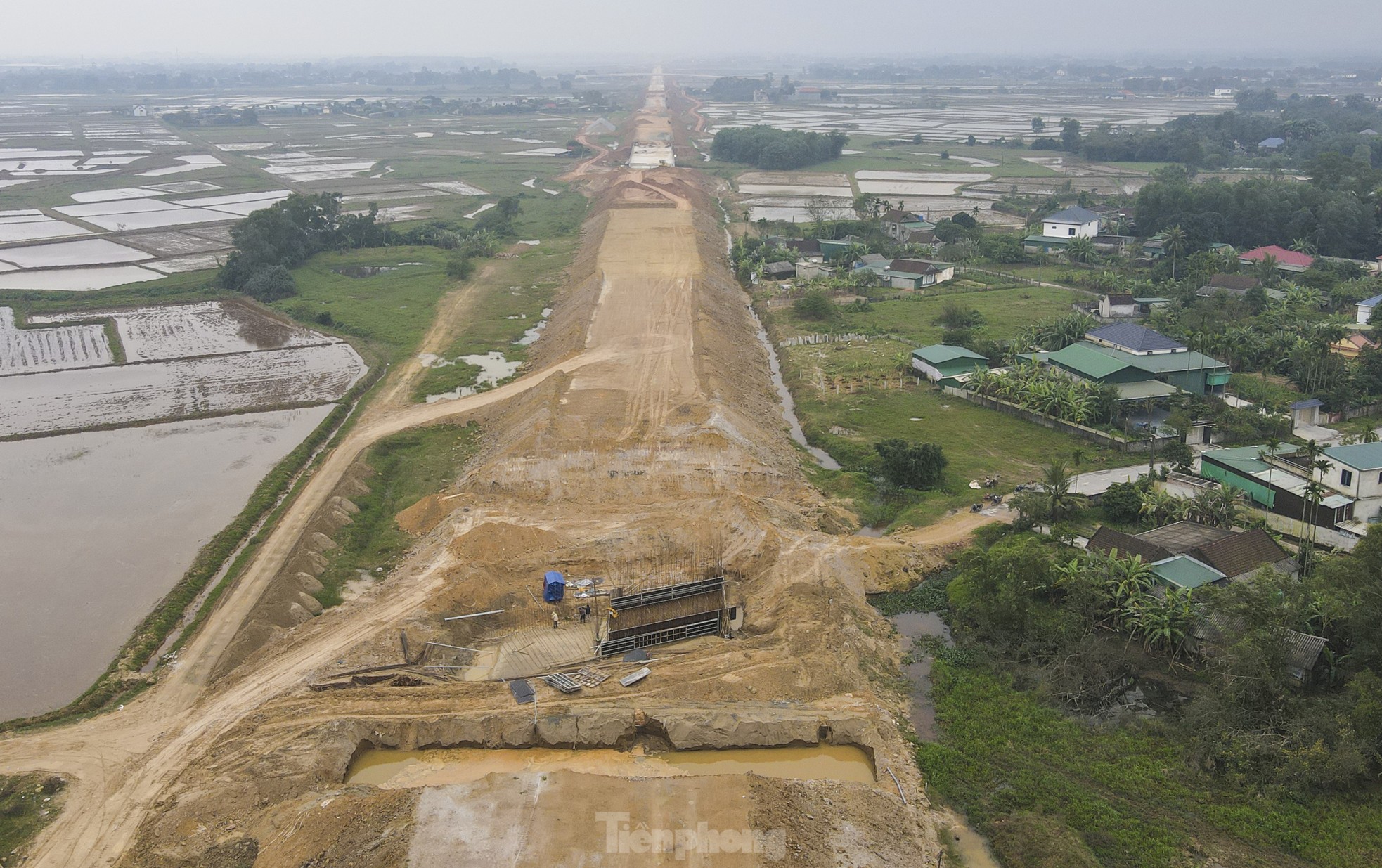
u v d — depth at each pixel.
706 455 74.81
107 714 48.91
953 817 42.44
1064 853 38.94
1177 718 48.50
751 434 80.88
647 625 55.31
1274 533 65.19
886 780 44.25
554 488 71.31
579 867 37.94
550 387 88.00
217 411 92.19
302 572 61.22
